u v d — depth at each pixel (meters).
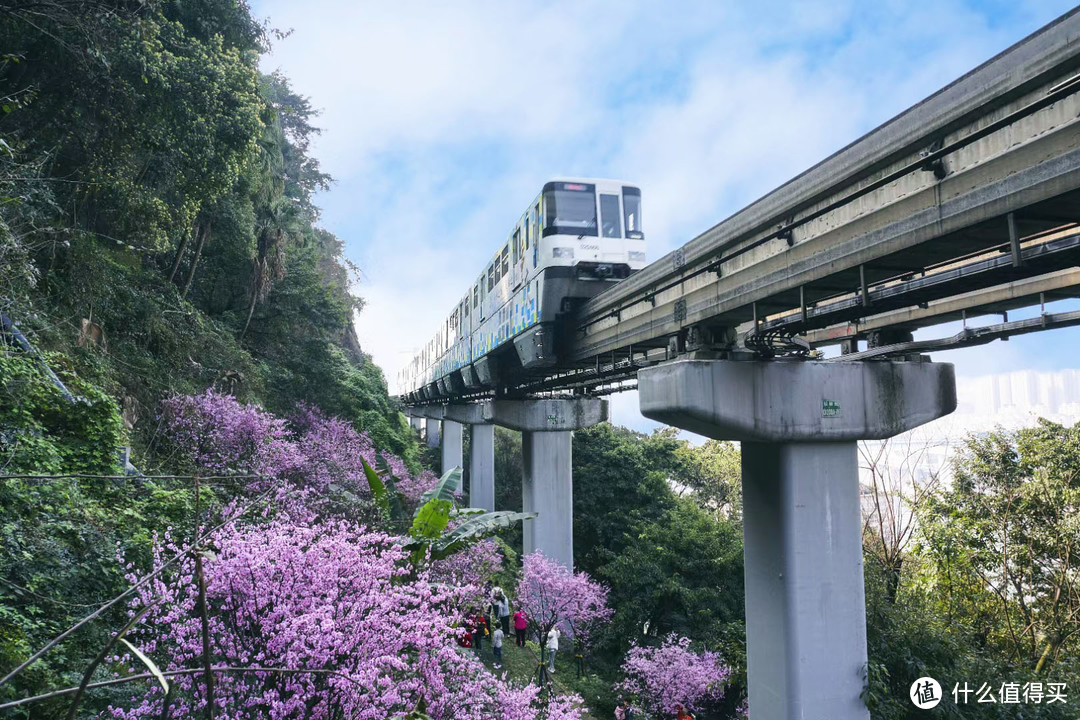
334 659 4.66
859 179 7.00
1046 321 6.70
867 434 10.70
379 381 33.69
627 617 18.97
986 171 5.59
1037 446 16.75
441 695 5.51
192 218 14.27
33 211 9.63
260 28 15.07
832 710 10.36
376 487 10.29
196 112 12.05
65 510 6.84
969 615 17.14
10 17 10.30
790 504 10.45
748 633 11.21
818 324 8.70
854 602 10.62
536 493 23.80
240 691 4.55
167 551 6.70
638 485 29.38
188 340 15.50
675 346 11.23
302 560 5.20
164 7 13.68
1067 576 15.46
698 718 15.78
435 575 10.86
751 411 10.15
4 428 7.21
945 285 6.50
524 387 22.17
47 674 5.16
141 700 5.02
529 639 18.69
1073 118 4.87
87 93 11.34
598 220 16.17
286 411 20.64
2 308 8.23
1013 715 12.18
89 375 10.49
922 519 17.38
